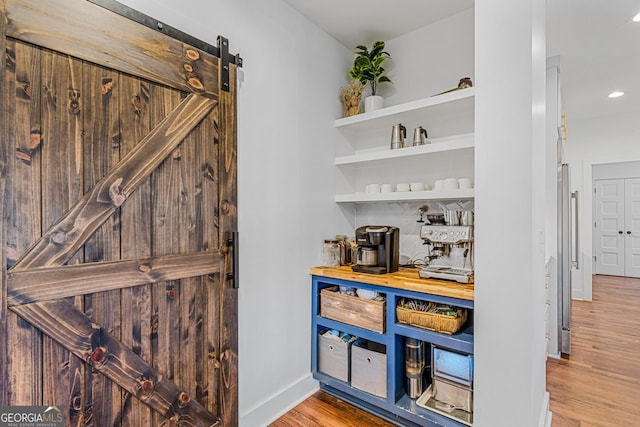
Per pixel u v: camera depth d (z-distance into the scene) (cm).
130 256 128
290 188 211
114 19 124
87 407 116
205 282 154
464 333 174
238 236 171
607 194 662
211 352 157
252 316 185
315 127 232
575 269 478
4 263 100
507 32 146
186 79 147
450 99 197
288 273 209
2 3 99
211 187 157
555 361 272
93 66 119
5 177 100
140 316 131
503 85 147
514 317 143
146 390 132
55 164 110
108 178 122
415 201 246
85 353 116
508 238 145
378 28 243
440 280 188
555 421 190
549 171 285
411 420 180
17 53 102
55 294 109
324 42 242
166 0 145
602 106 446
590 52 287
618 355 282
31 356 104
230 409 165
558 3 217
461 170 224
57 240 110
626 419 191
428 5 218
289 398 206
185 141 146
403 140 235
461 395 175
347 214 267
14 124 102
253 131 186
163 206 138
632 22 240
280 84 204
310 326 226
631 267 639
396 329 187
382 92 267
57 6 110
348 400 212
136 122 130
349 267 232
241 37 179
